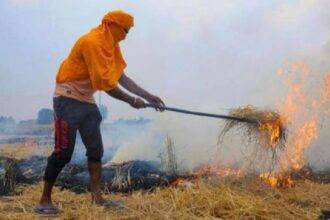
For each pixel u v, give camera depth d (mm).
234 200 5188
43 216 4961
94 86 5141
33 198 5586
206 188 5559
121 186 6047
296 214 5027
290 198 5582
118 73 5418
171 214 4910
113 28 5266
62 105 5227
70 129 5195
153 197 5535
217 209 5027
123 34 5324
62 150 5129
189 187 5609
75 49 5250
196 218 4801
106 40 5195
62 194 5762
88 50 5105
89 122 5324
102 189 6027
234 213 4941
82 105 5277
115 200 5504
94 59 5090
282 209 5148
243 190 5637
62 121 5188
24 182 6430
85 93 5289
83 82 5254
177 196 5344
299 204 5426
